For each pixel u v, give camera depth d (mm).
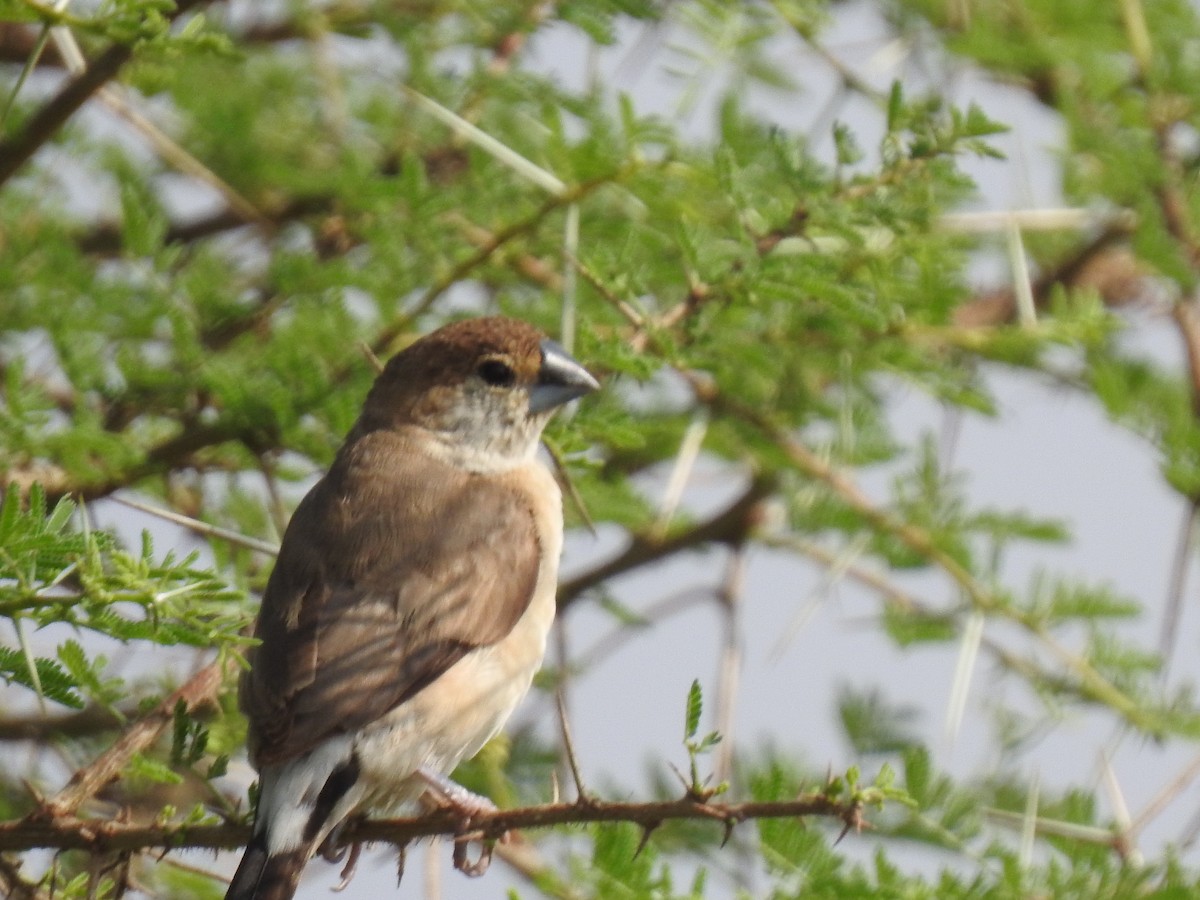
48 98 10625
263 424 10312
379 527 9734
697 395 11602
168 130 11992
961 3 11875
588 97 10758
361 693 8969
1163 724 10625
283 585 9445
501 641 9711
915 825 9297
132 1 8250
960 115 9820
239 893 8383
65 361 10219
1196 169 11883
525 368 10758
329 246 11352
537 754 11078
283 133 11828
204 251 11805
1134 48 11531
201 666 10383
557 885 9648
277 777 8773
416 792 9594
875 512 11203
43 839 8172
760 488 11906
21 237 10820
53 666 8023
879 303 10625
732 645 11578
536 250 11070
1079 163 11781
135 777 9312
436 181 11805
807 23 11422
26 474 9758
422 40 11664
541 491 10562
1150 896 9031
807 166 9969
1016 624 10766
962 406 11156
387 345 10906
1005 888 8938
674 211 10766
